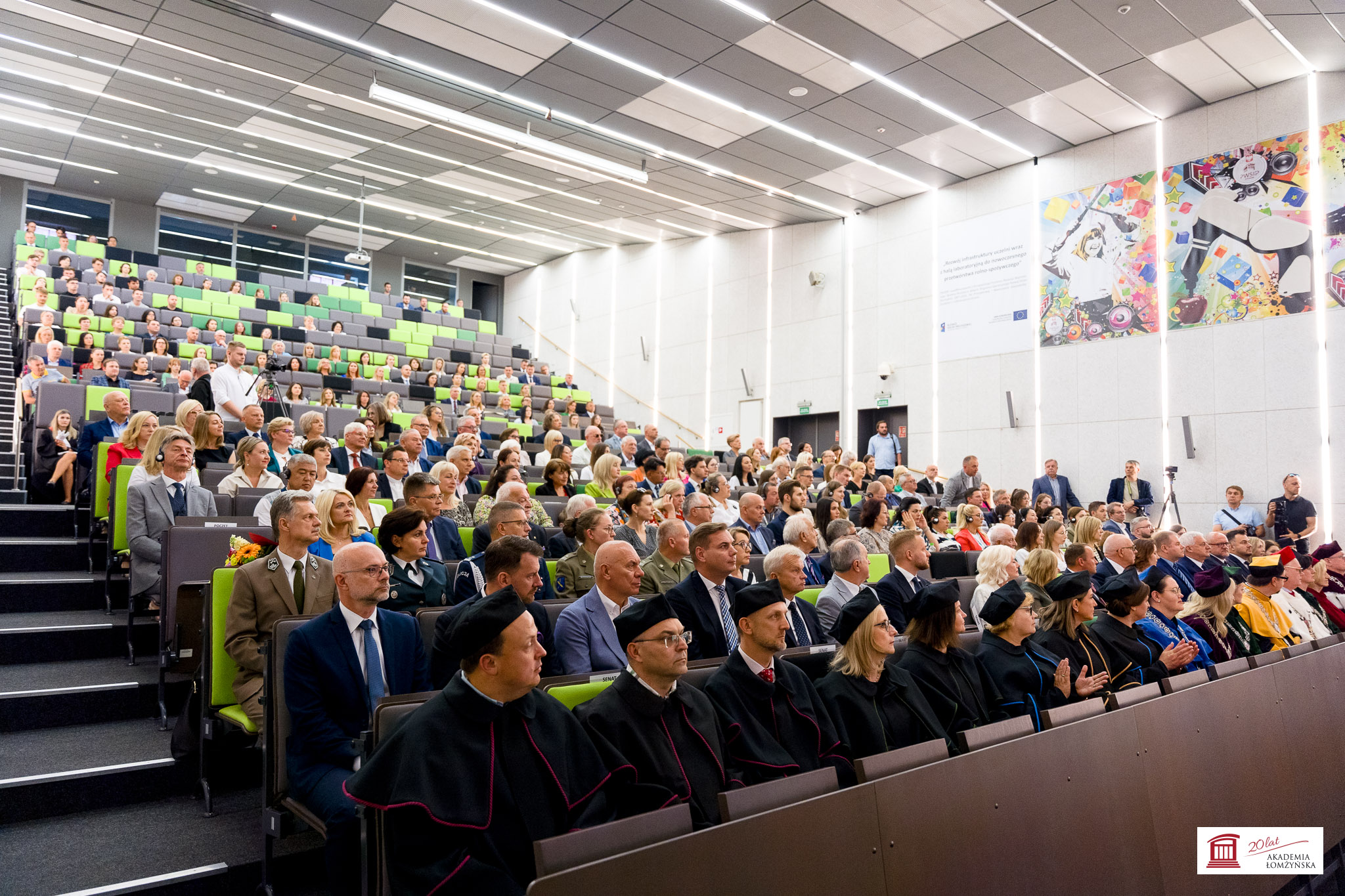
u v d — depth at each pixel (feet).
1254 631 17.97
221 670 11.32
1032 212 41.37
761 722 9.47
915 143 39.88
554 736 7.84
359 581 9.64
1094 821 9.30
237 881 9.49
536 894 5.38
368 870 7.40
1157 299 36.76
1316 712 14.12
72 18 34.27
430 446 25.90
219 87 40.37
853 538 15.10
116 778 11.13
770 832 6.62
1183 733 11.10
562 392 59.11
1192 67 32.32
